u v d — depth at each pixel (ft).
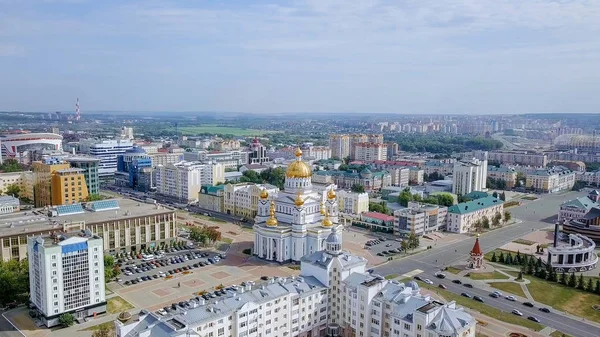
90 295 606.14
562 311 646.33
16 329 570.87
